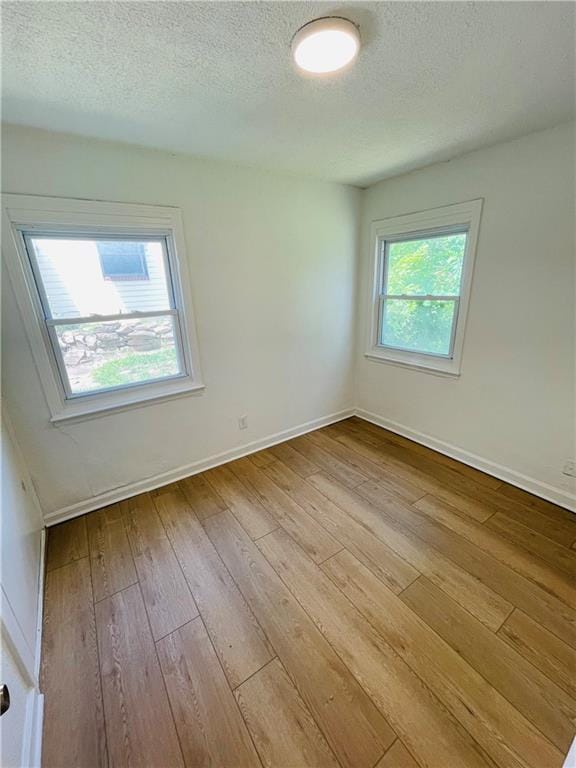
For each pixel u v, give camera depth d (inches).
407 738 43.2
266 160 89.2
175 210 84.5
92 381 85.4
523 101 61.6
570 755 35.8
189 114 63.0
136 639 56.6
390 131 73.3
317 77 52.3
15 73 48.4
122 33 41.3
